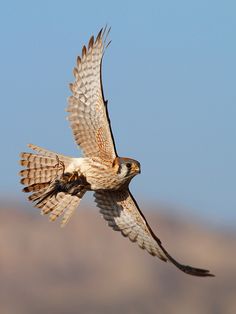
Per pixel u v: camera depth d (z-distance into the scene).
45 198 17.56
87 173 17.58
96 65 17.38
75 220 57.66
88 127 17.59
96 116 17.50
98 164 17.53
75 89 17.62
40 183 17.80
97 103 17.45
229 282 52.72
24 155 17.80
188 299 50.66
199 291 51.47
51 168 17.73
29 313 48.00
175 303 49.97
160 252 17.45
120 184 17.58
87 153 17.69
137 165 17.42
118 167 17.39
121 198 17.88
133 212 17.81
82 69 17.53
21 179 17.77
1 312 47.94
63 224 17.88
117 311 49.00
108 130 17.39
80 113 17.62
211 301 50.59
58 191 17.52
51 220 17.91
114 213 18.05
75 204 17.92
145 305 49.66
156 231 58.75
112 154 17.48
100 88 17.28
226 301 50.19
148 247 17.73
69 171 17.62
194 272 16.38
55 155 17.70
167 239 57.91
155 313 49.25
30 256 53.97
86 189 17.78
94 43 17.38
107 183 17.56
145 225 17.67
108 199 18.02
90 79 17.48
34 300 49.47
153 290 50.91
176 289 51.53
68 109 17.69
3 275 51.69
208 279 52.44
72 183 17.53
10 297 49.56
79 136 17.69
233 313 48.12
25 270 52.47
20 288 50.50
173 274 52.81
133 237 17.91
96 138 17.58
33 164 17.77
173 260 16.86
